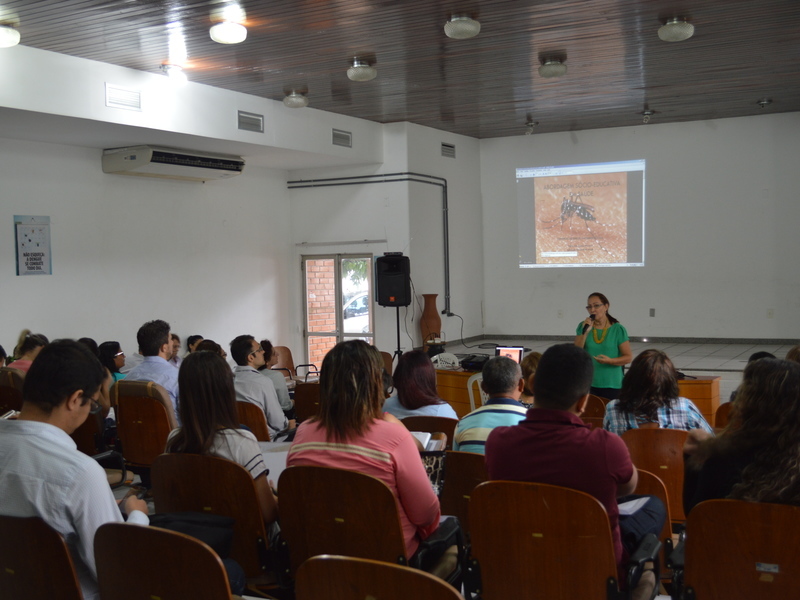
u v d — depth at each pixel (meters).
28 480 1.79
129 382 3.95
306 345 10.55
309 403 4.89
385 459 2.19
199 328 8.94
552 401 2.09
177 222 8.62
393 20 5.64
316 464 2.26
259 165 9.80
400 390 3.60
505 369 2.88
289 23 5.58
